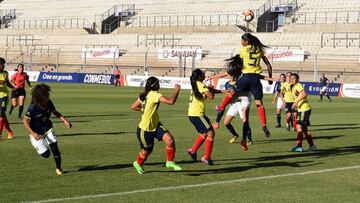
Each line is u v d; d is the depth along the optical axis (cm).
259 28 6825
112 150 1508
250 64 1377
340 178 1172
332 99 4519
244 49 1385
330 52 5841
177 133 1930
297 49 5962
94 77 6344
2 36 8388
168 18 7538
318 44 6031
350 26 6041
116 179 1123
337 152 1559
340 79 5506
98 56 7000
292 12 6712
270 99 4150
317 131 2117
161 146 1595
